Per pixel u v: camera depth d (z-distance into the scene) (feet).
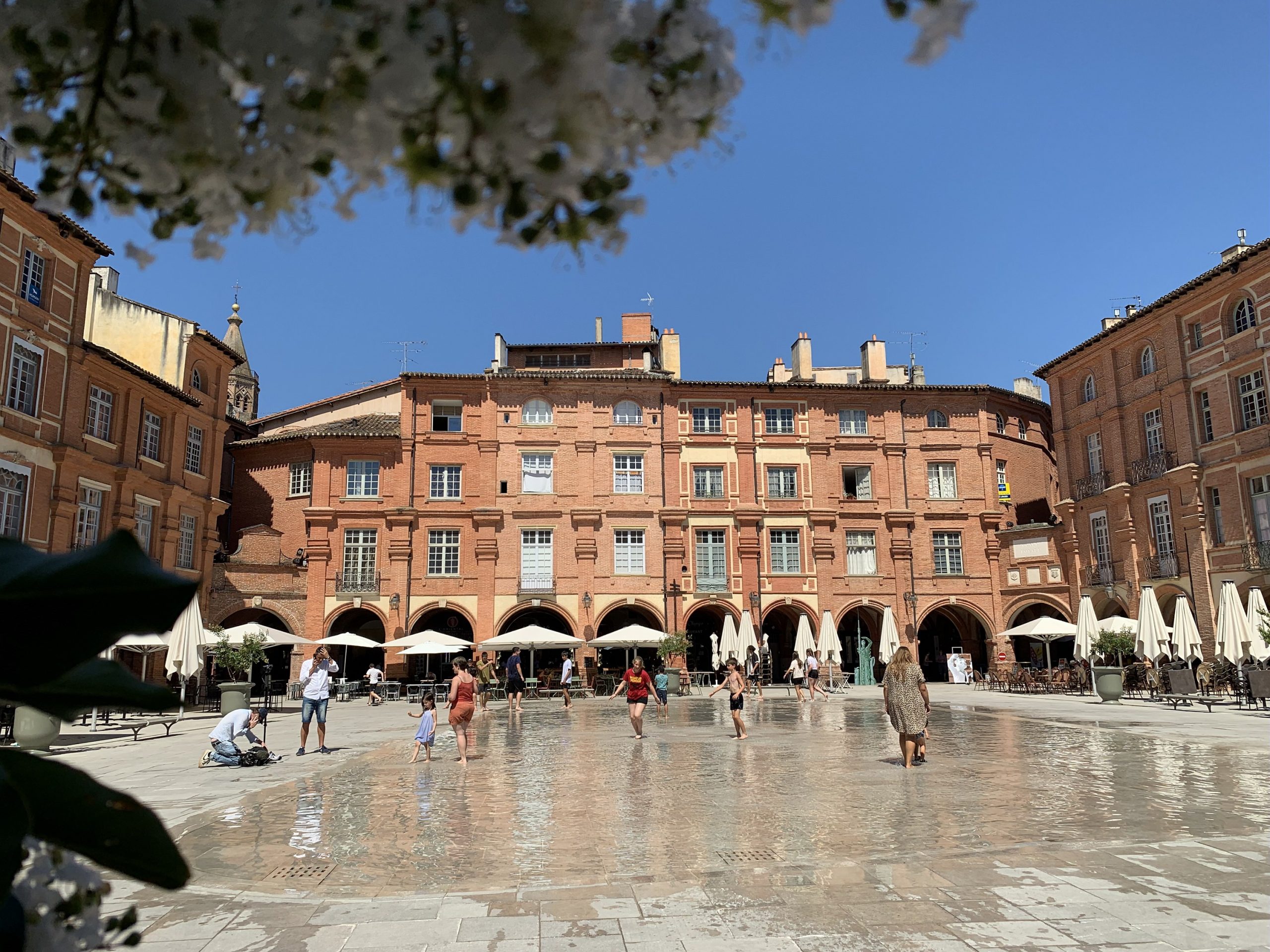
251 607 125.70
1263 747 51.31
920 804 34.24
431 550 132.77
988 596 140.26
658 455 138.82
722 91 4.86
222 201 4.90
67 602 3.94
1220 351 105.40
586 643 115.44
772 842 28.02
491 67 4.05
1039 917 19.88
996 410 150.20
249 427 149.79
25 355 81.97
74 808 4.58
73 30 4.64
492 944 18.83
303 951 18.52
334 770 46.75
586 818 32.63
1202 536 106.73
